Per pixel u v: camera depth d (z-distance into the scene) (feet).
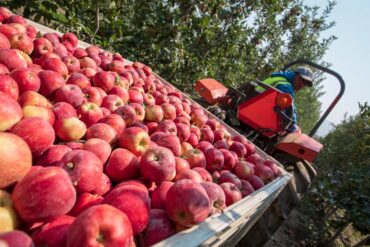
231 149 9.86
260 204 7.31
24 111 5.26
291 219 20.33
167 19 21.67
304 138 15.53
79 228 3.28
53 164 4.62
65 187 3.70
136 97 9.13
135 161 5.62
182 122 9.35
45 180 3.58
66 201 3.70
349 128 35.76
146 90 11.05
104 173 5.35
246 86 17.70
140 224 4.12
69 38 10.69
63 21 17.06
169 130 8.07
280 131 15.08
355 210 17.39
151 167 5.34
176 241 4.07
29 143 4.50
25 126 4.56
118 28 20.42
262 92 15.31
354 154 26.04
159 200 5.09
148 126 8.31
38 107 5.46
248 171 8.43
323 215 22.31
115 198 4.20
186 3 22.68
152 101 9.80
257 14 33.60
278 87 17.72
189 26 23.76
